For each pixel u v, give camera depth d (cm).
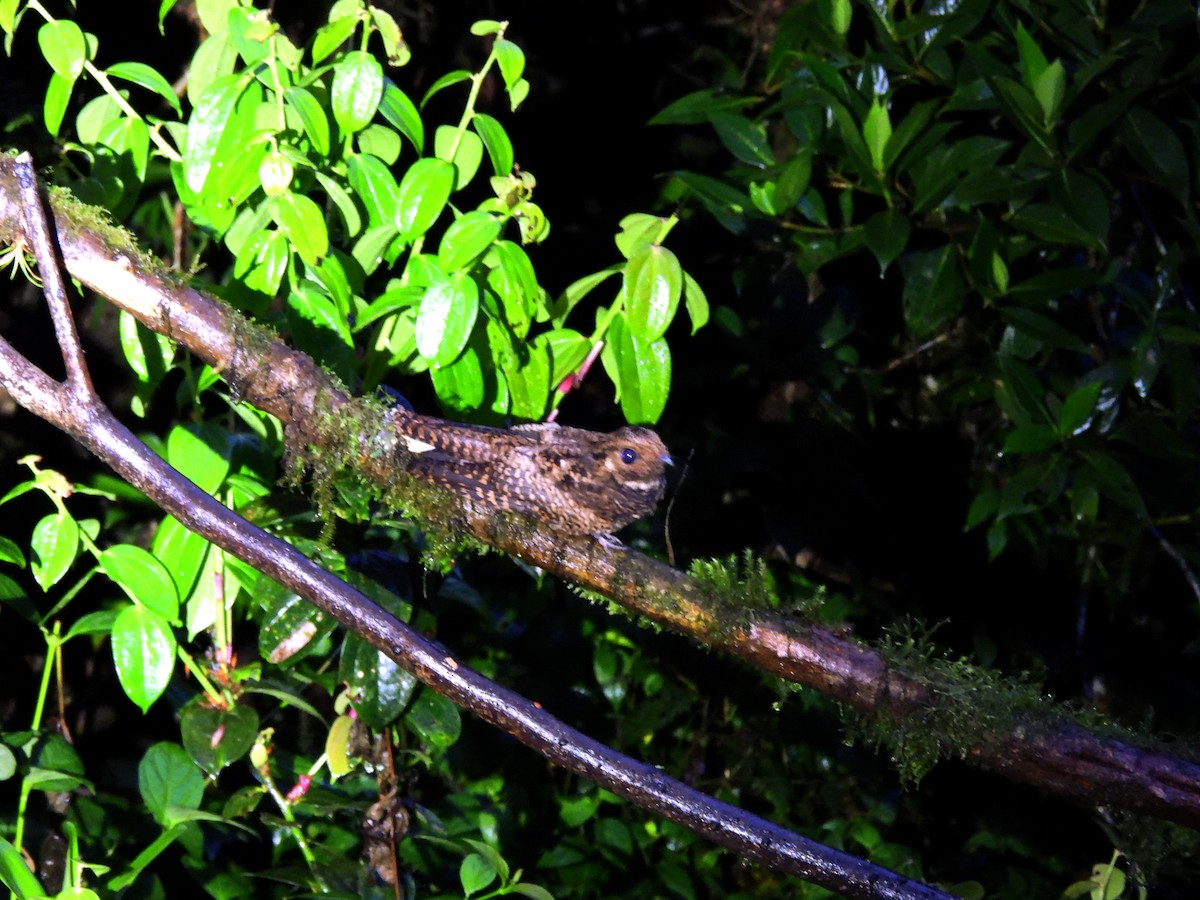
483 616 197
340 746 153
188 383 151
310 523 152
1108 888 153
